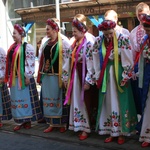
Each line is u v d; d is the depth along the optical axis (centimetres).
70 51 484
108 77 443
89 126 473
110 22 430
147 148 427
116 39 434
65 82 487
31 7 1059
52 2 1005
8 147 460
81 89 473
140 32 458
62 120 508
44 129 534
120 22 830
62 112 505
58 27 500
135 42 461
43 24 1034
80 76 473
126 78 430
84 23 493
